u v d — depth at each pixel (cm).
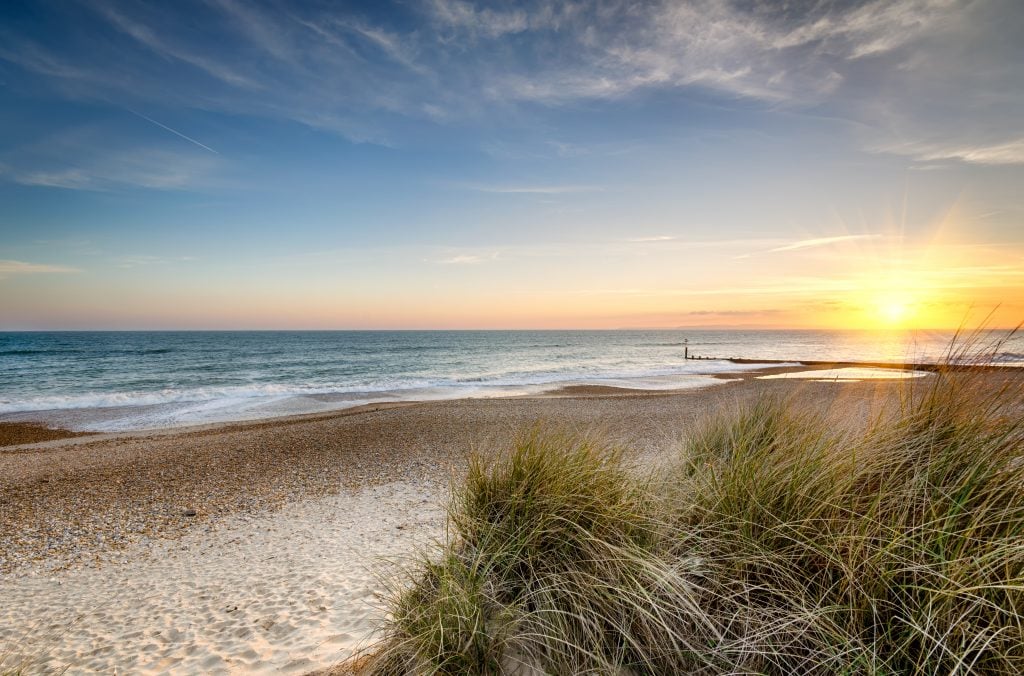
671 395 2245
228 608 455
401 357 5450
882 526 246
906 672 206
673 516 311
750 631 235
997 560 216
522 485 341
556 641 250
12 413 1980
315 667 316
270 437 1397
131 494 922
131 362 4456
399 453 1198
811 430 368
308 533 698
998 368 292
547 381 3106
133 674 347
